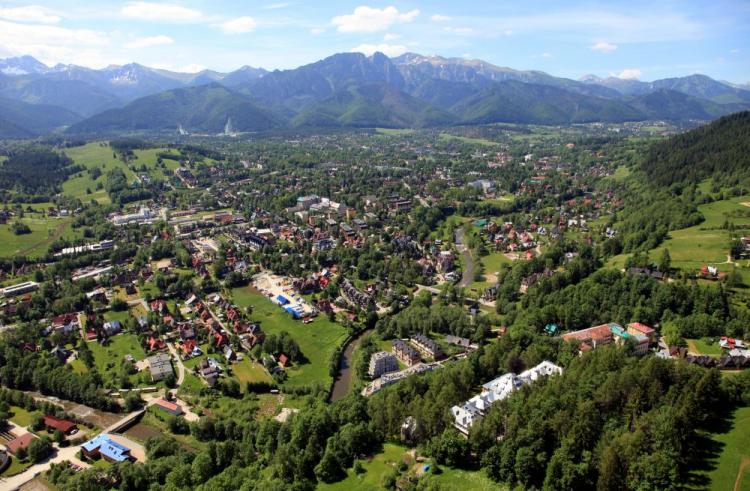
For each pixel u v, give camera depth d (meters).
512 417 171.25
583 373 193.25
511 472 160.25
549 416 169.12
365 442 195.12
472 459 174.75
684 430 154.38
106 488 197.12
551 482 150.50
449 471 172.00
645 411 168.75
